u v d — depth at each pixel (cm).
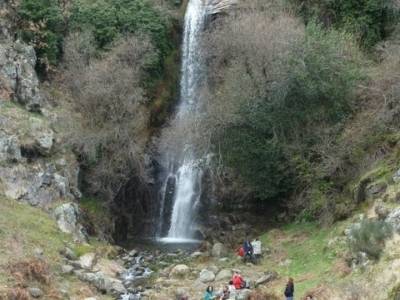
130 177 3959
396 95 3169
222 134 3534
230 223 3788
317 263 2773
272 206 3753
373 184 2964
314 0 4188
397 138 3131
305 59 3306
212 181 3909
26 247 2766
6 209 3038
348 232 2802
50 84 4059
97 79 3784
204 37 4403
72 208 3325
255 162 3503
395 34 3909
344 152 3253
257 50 3456
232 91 3497
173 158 4144
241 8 4231
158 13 4500
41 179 3341
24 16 4112
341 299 2194
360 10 4109
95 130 3722
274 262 3014
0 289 2322
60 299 2430
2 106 3516
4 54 3709
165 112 4444
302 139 3400
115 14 4303
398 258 2230
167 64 4566
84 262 2902
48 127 3594
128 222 3981
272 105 3378
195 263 3177
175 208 4072
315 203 3312
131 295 2652
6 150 3278
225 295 2512
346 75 3356
